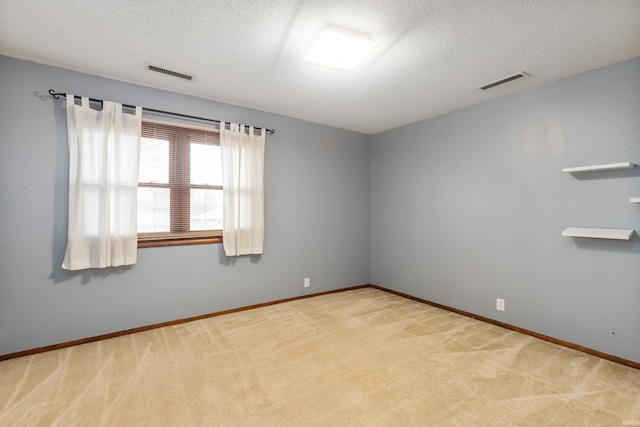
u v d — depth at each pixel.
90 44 2.17
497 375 2.14
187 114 3.11
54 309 2.51
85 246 2.57
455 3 1.68
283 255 3.83
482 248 3.23
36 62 2.43
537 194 2.80
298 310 3.52
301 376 2.12
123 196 2.74
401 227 4.20
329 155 4.23
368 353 2.46
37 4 1.74
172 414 1.71
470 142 3.36
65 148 2.54
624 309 2.31
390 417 1.70
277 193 3.76
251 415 1.71
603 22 1.85
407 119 3.89
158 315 2.98
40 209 2.45
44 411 1.72
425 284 3.85
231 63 2.44
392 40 2.07
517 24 1.88
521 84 2.77
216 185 3.35
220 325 3.04
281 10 1.77
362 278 4.64
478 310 3.27
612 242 2.36
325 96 3.12
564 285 2.62
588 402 1.84
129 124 2.76
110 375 2.11
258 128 3.54
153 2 1.71
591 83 2.47
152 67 2.52
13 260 2.36
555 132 2.68
